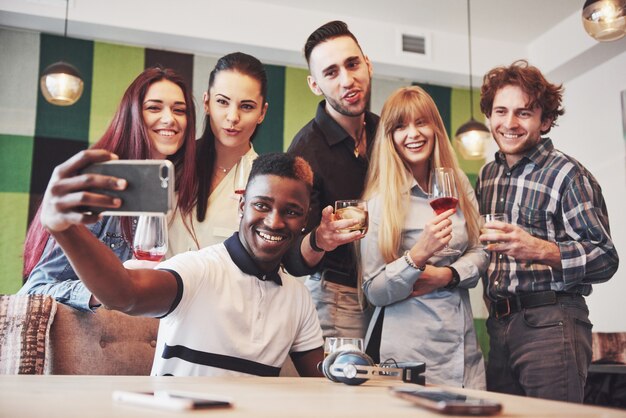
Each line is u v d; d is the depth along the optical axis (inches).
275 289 67.4
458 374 82.8
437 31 187.9
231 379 52.8
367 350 86.0
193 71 174.1
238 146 105.5
